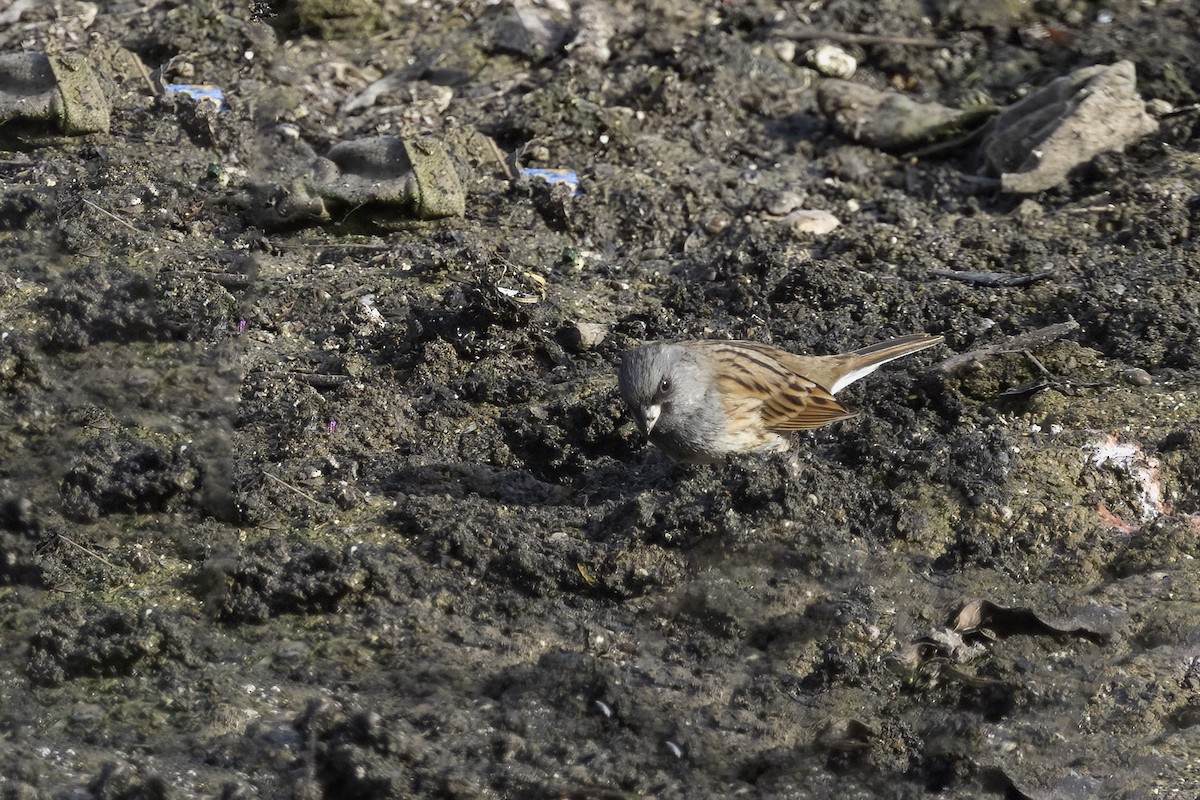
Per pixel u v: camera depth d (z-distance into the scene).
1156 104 16.59
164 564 9.77
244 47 17.42
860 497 9.73
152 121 16.11
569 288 13.72
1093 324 12.31
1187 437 10.34
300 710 8.43
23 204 13.85
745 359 10.61
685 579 9.26
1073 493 10.02
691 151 16.22
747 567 9.26
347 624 9.11
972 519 9.73
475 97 16.98
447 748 8.06
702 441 10.31
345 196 14.45
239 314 12.71
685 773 7.91
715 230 14.89
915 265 13.86
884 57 17.98
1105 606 9.02
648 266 14.34
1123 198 14.77
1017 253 13.91
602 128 16.08
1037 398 11.23
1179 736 8.19
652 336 12.73
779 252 13.70
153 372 11.55
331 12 17.89
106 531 10.01
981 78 17.80
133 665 8.82
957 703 8.48
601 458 11.10
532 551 9.43
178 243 13.85
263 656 8.88
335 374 12.02
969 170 16.09
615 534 9.65
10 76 15.57
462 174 15.29
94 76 15.77
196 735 8.27
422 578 9.37
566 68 17.28
